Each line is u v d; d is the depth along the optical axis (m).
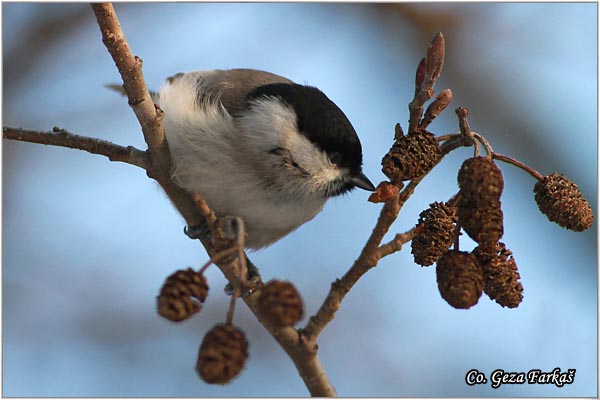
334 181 8.25
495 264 5.46
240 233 4.97
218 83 8.20
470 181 5.23
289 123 7.92
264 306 4.56
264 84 8.27
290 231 8.87
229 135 7.70
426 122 5.74
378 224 5.38
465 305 5.12
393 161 5.51
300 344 5.45
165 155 6.82
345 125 8.23
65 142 6.79
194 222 7.11
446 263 5.26
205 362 4.52
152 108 6.51
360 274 5.39
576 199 5.73
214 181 7.68
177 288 4.76
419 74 5.77
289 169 7.95
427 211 5.83
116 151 6.86
